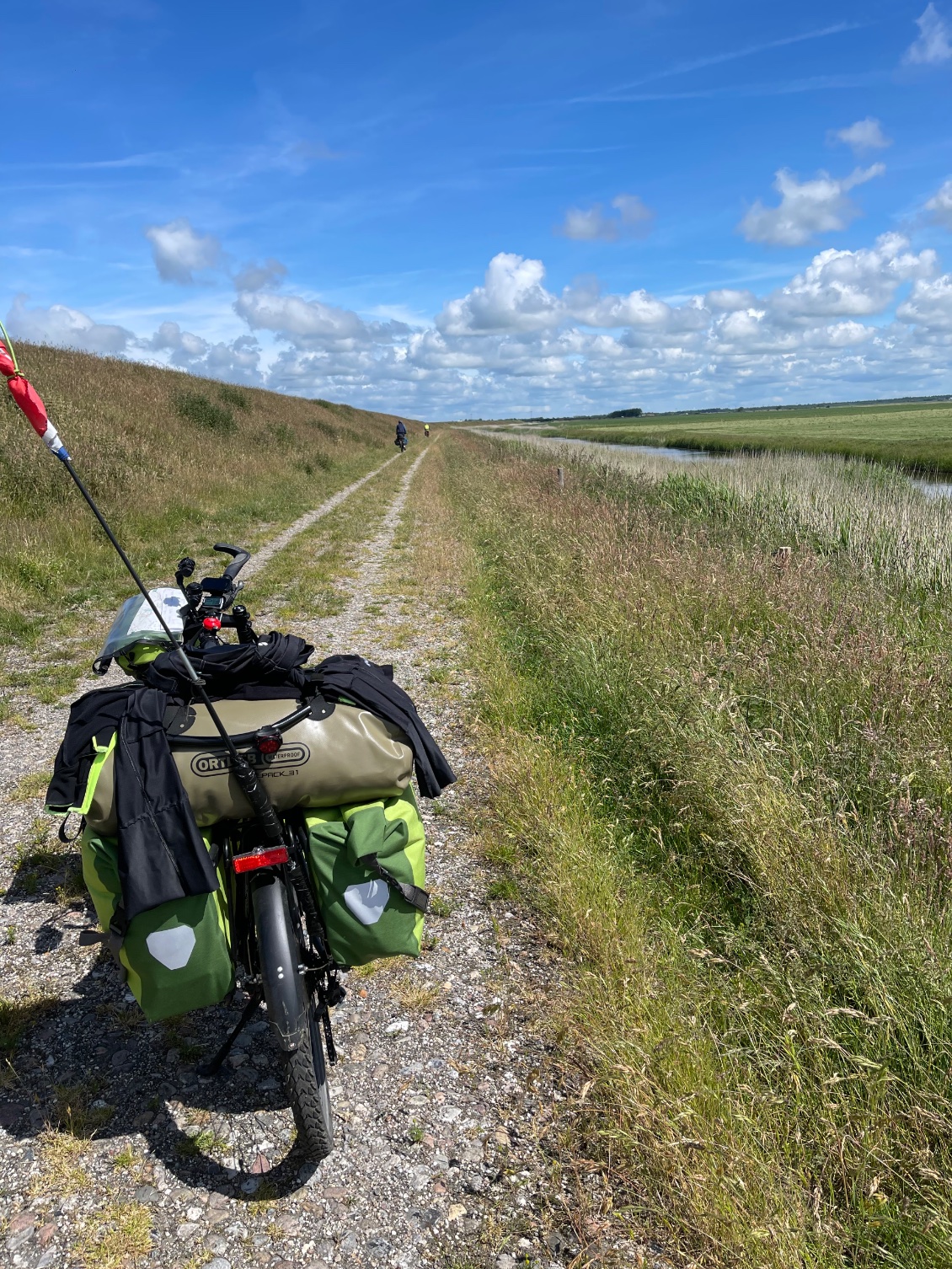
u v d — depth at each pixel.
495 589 10.11
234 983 2.45
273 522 15.80
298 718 2.38
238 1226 2.32
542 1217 2.36
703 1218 2.24
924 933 3.01
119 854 2.19
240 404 31.56
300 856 2.46
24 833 4.39
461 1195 2.43
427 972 3.42
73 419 17.66
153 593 3.52
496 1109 2.73
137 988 2.23
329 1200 2.41
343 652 7.68
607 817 4.54
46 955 3.47
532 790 4.71
